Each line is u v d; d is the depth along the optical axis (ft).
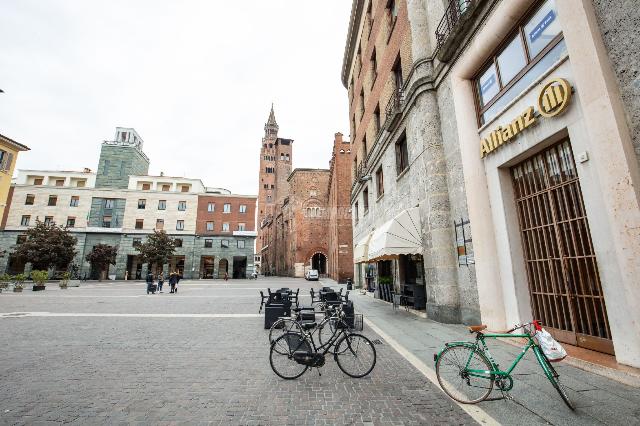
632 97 13.30
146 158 193.57
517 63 21.11
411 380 14.73
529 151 19.92
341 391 13.53
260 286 94.43
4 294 62.13
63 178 161.38
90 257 131.95
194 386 14.16
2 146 95.09
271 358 15.58
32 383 14.48
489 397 12.26
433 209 29.71
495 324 22.04
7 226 141.08
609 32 14.21
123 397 12.96
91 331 25.93
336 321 16.61
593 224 15.37
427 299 31.27
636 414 10.47
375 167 55.98
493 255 22.88
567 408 11.14
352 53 77.87
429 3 34.01
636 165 13.14
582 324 16.90
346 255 120.67
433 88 31.76
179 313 36.22
